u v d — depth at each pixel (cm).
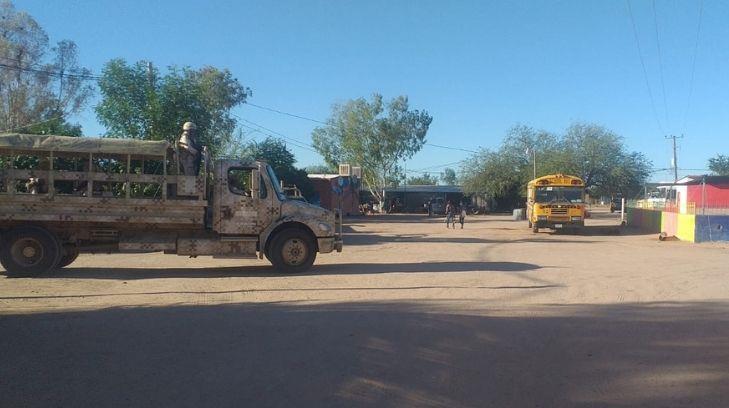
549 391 624
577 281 1416
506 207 7938
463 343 805
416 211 8006
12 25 4325
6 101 4306
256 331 855
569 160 6175
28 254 1423
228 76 4312
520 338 839
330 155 7262
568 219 3356
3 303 1063
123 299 1118
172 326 880
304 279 1413
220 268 1628
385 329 873
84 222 1437
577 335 862
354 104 7094
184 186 1458
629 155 6394
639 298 1195
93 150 1427
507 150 7375
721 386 644
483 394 612
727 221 2800
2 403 561
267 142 4453
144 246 1476
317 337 823
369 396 597
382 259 1909
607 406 585
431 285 1327
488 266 1716
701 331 895
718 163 8562
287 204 1530
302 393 600
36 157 1628
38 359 702
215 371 666
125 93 2616
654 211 3588
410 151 7162
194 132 1524
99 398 577
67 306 1038
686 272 1617
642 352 775
